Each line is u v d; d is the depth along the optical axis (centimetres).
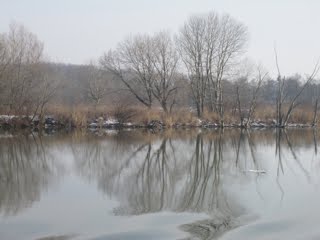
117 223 1095
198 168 2027
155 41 5100
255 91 5244
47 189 1520
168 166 2083
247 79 5397
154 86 5184
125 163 2159
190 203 1322
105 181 1677
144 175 1827
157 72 5112
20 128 4241
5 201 1338
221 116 4944
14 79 4266
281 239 971
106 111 4703
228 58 6981
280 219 1130
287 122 5159
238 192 1483
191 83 5122
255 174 1844
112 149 2703
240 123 5006
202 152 2605
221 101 5041
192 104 5653
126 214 1183
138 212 1205
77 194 1439
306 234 1008
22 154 2444
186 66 5125
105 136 3566
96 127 4538
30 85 4319
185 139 3369
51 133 3822
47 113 4447
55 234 1012
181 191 1506
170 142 3141
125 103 4881
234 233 1012
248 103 5378
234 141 3256
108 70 5384
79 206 1274
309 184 1609
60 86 4753
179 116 4856
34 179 1708
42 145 2873
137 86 5300
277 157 2378
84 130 4244
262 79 5319
